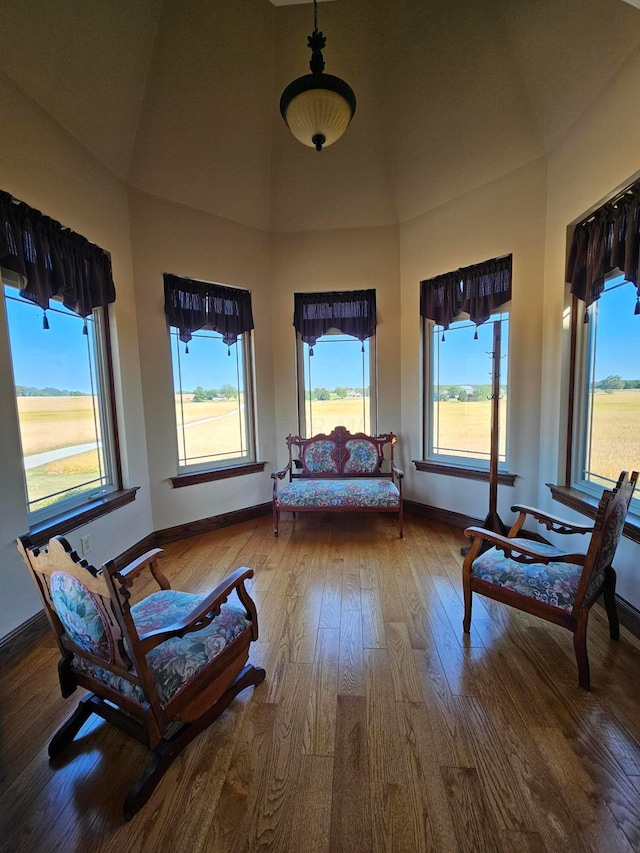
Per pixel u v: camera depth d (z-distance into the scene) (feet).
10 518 6.11
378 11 8.09
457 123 9.22
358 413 12.54
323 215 11.65
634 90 6.05
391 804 3.71
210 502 11.21
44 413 7.32
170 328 10.41
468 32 7.95
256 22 8.21
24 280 6.73
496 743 4.32
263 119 9.85
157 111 8.77
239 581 4.83
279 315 12.25
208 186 10.37
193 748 4.34
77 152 7.77
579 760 4.10
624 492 5.31
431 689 5.13
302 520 12.02
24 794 3.91
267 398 12.35
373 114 9.80
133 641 3.60
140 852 3.38
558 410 8.54
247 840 3.44
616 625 5.98
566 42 6.94
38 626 6.45
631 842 3.34
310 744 4.36
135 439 9.56
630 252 6.18
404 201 11.20
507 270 9.53
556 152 8.29
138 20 7.42
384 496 10.22
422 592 7.63
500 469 10.28
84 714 4.48
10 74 6.22
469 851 3.31
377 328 12.08
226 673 4.73
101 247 8.51
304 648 6.00
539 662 5.62
